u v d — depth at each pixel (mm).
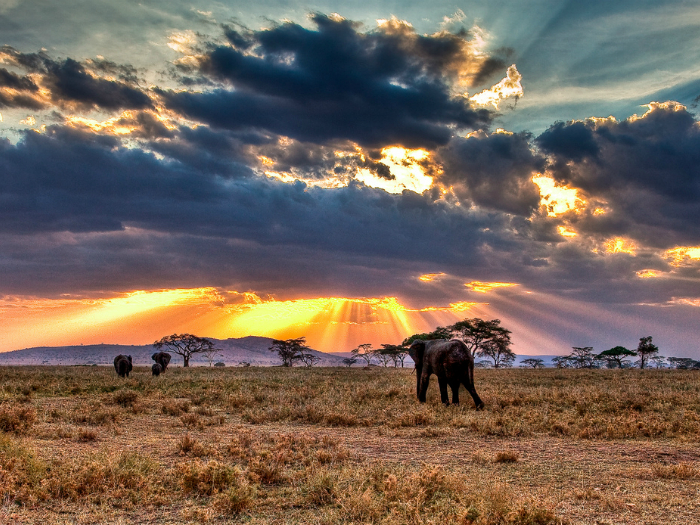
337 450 10695
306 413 15906
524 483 8672
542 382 33031
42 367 61188
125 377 36188
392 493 7582
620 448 11641
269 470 8711
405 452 11188
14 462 8617
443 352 19547
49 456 9930
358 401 20016
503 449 11523
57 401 20016
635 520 6855
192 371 52750
